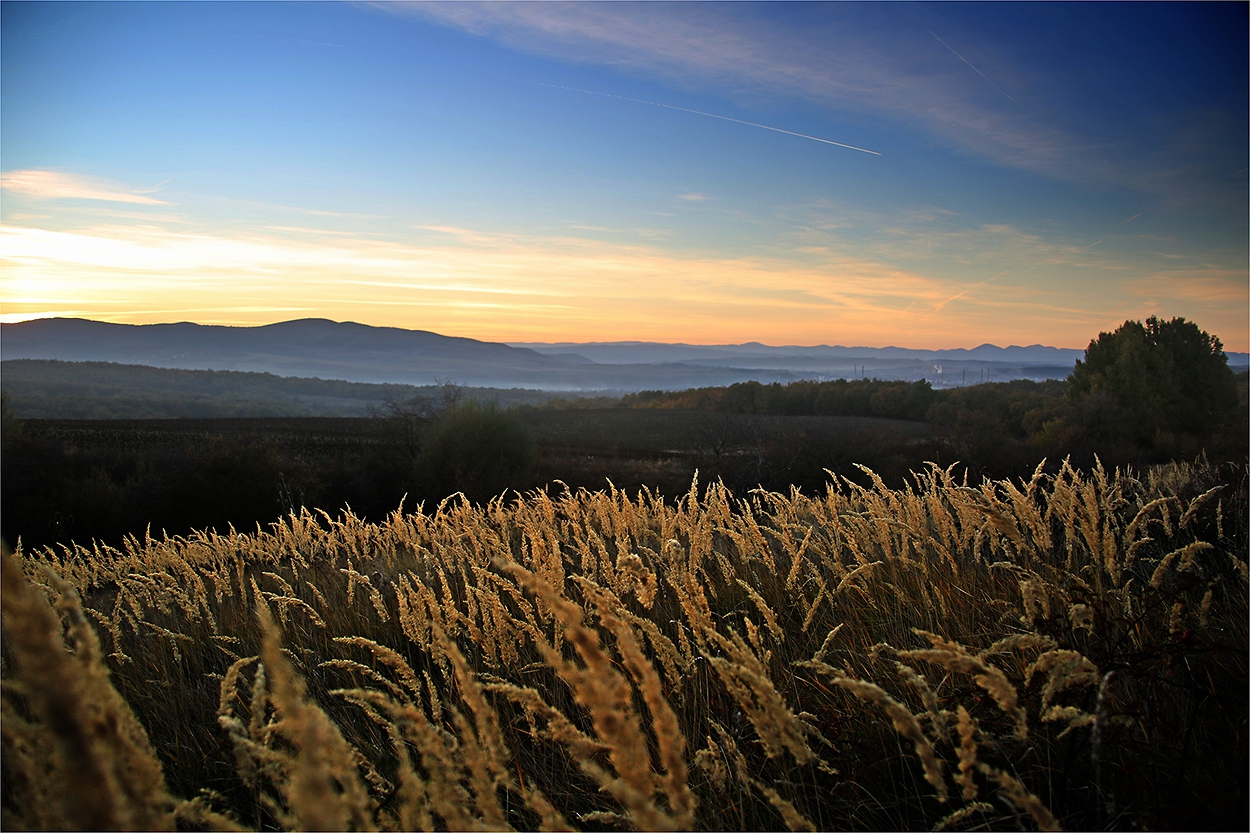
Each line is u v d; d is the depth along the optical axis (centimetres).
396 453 4072
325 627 399
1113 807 173
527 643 312
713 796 205
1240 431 2902
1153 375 3819
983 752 209
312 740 111
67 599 122
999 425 3650
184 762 264
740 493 2894
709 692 252
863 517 407
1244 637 238
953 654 168
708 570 445
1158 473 660
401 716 155
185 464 3338
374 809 182
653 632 230
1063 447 3328
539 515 612
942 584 335
